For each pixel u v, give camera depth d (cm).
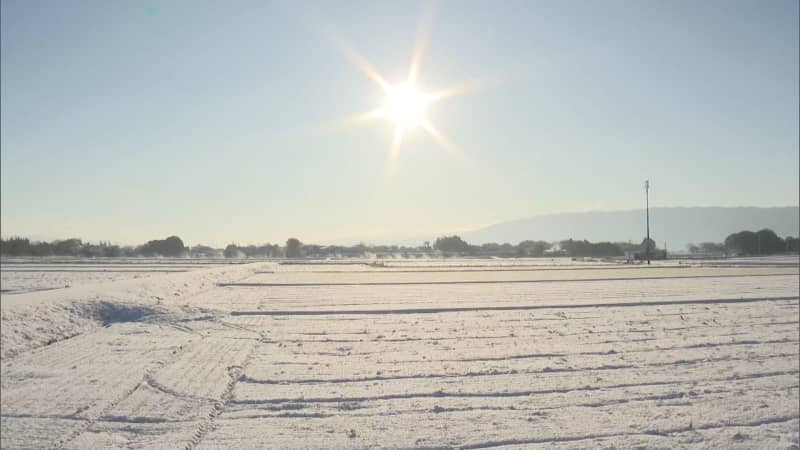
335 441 668
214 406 792
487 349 1152
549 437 682
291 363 1034
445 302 1941
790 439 681
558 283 2822
